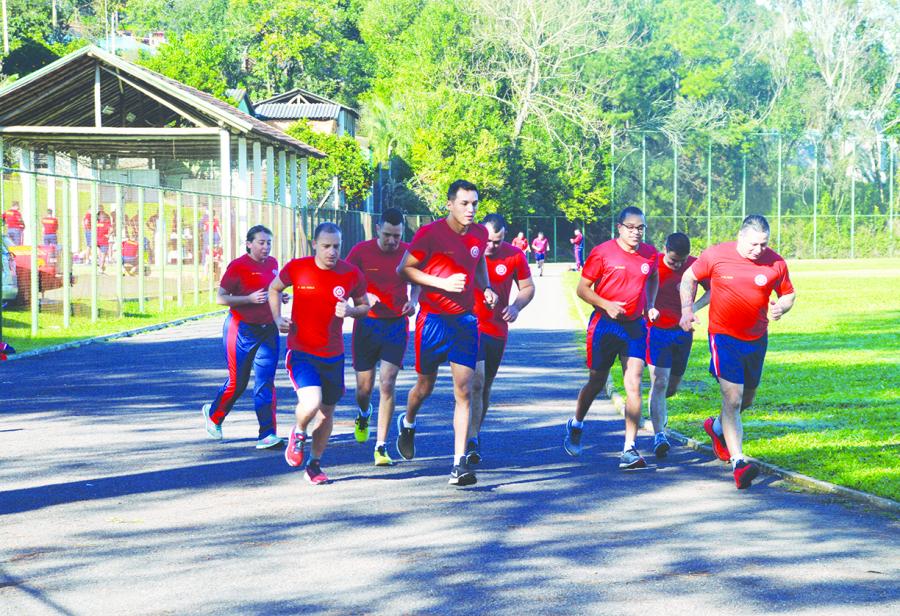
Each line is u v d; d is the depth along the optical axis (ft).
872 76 262.06
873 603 16.24
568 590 16.93
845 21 254.68
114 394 40.55
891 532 20.58
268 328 29.89
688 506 22.89
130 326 69.97
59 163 142.00
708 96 256.11
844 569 18.07
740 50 274.77
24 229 80.12
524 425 34.17
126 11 331.16
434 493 24.17
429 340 25.49
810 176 224.33
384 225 27.99
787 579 17.49
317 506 22.81
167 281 91.20
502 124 211.41
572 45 207.31
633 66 238.68
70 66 115.03
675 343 29.35
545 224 220.64
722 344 25.70
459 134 198.90
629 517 21.88
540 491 24.41
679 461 28.32
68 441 30.66
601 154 223.92
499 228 27.94
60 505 22.81
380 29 290.56
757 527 21.02
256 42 296.71
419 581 17.44
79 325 68.95
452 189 25.04
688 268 26.78
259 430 30.45
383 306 28.19
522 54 212.23
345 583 17.34
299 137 175.01
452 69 208.64
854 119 251.80
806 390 41.55
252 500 23.35
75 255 73.67
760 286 25.26
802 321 75.31
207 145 136.26
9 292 71.61
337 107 214.48
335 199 173.37
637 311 27.32
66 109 127.75
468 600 16.44
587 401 28.53
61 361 51.80
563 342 62.90
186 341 62.49
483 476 26.22
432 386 26.71
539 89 219.82
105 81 121.39
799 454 28.30
